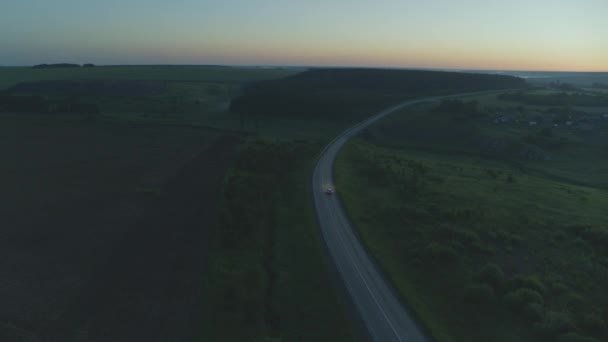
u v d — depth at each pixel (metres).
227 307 38.47
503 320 36.72
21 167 87.38
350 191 76.12
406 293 40.62
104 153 102.81
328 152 111.44
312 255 48.88
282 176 85.62
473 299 39.47
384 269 45.56
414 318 36.84
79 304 38.59
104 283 42.31
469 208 65.12
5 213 61.03
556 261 48.31
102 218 59.94
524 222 60.34
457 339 33.94
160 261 47.19
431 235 55.19
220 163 94.12
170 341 33.75
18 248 49.81
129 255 48.56
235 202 61.91
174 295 40.34
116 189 73.81
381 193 76.31
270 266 46.66
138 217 60.56
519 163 114.69
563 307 38.53
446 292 41.66
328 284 42.31
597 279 44.38
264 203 67.44
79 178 80.38
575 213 65.50
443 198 70.88
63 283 42.19
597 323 35.06
